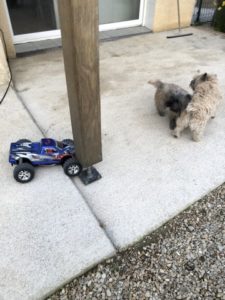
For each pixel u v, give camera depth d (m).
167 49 4.85
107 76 3.94
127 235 1.93
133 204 2.14
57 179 2.29
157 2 5.13
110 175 2.38
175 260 1.84
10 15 4.39
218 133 2.95
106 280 1.72
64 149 2.32
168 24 5.60
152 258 1.84
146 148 2.70
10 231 1.90
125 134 2.88
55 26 4.87
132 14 5.55
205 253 1.89
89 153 2.12
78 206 2.09
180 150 2.69
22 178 2.20
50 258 1.76
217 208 2.18
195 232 2.01
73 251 1.80
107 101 3.39
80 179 2.31
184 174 2.43
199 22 6.06
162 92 2.93
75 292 1.65
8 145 2.63
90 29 1.47
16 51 4.51
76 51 1.50
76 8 1.35
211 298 1.67
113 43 4.99
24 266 1.71
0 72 3.48
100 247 1.84
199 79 2.81
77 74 1.61
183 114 2.64
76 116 1.88
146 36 5.35
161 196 2.22
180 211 2.12
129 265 1.80
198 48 4.94
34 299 1.58
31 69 4.05
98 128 2.01
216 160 2.59
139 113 3.21
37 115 3.09
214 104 2.65
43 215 2.01
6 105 3.22
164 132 2.93
